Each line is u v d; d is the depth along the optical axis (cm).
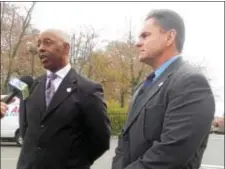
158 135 246
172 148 229
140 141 250
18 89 335
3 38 2500
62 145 354
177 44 267
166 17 265
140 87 277
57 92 362
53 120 355
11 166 1209
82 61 2427
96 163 1160
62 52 371
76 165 362
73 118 358
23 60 2375
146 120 250
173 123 233
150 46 266
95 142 378
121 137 281
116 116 1328
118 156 277
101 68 2516
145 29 270
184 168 235
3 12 2514
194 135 228
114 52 2612
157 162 232
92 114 365
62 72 373
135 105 263
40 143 354
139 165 239
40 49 370
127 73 2552
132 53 2533
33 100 369
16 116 1631
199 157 244
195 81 239
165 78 255
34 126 361
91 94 366
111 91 2525
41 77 389
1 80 2353
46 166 352
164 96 247
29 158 357
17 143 1628
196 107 232
